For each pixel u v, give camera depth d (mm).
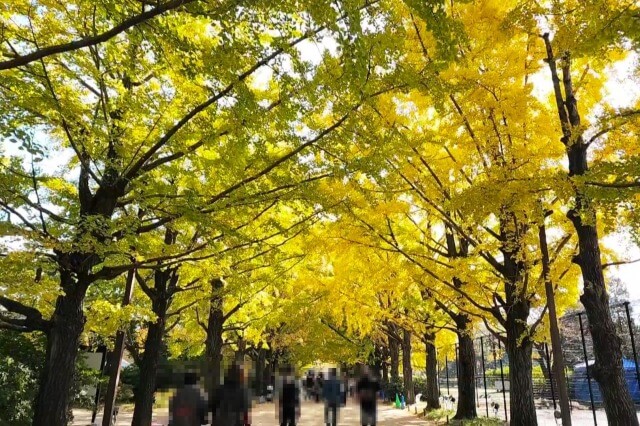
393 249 8898
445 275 8664
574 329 27016
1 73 5250
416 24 6805
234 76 4715
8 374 8758
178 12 4270
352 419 12133
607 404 6344
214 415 5570
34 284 6148
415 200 9016
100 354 13109
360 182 8203
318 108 5645
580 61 7352
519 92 6879
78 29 5676
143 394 9656
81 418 14242
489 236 9680
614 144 6750
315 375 11562
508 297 9148
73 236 6207
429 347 17250
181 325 19188
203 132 5832
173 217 6336
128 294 8805
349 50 4191
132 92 6289
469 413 13258
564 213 8164
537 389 23688
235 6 4008
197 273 9297
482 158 7480
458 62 4668
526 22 6316
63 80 6387
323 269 13383
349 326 17625
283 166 6129
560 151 6984
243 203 6062
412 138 7281
